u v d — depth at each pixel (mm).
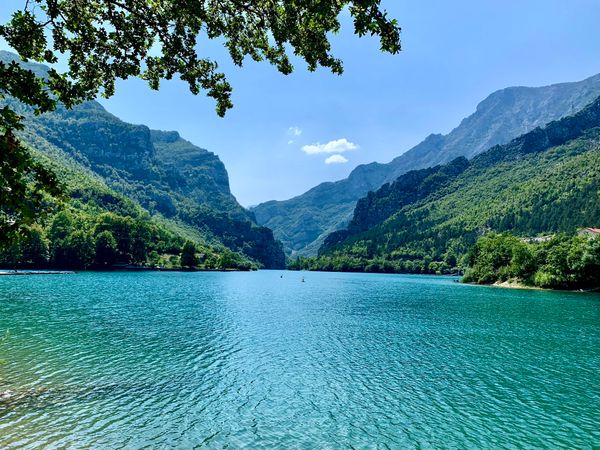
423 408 29344
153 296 93188
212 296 101375
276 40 16172
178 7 14578
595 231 181625
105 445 22469
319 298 105312
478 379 35844
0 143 10320
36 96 12328
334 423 26625
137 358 39250
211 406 28688
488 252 168375
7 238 10898
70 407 27234
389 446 23750
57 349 40875
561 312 77938
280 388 32750
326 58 16422
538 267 139750
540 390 33219
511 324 64000
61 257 177125
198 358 40281
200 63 17156
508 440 24734
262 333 53844
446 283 181125
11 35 13656
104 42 15688
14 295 82562
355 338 52031
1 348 40562
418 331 57500
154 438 23609
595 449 23750
